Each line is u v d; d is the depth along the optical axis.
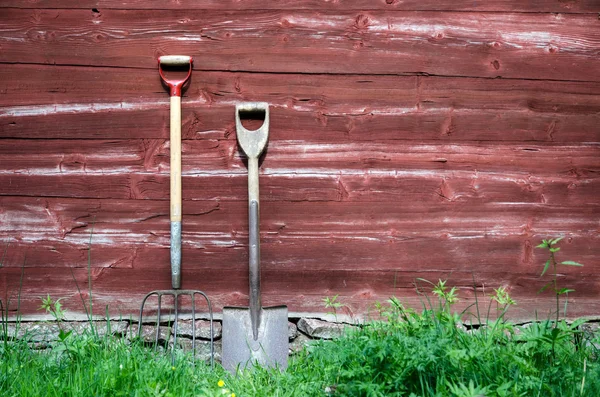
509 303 3.27
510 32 3.41
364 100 3.40
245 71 3.38
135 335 3.35
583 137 3.41
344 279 3.42
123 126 3.38
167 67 3.39
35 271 3.38
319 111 3.40
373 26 3.39
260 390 2.91
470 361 2.77
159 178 3.39
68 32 3.36
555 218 3.43
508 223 3.42
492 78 3.41
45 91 3.37
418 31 3.40
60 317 3.34
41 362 3.03
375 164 3.41
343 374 2.75
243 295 3.41
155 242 3.40
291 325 3.42
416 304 3.42
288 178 3.40
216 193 3.40
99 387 2.80
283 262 3.41
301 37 3.38
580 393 2.66
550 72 3.42
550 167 3.43
